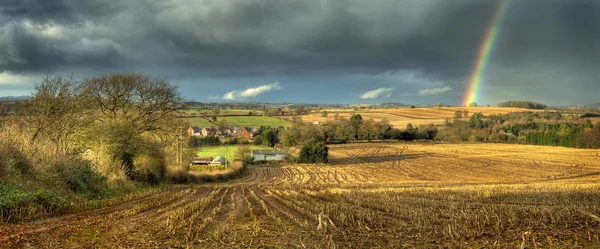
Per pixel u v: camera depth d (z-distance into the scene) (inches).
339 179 2411.4
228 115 6673.2
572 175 2456.9
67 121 1133.1
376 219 650.2
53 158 874.8
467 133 5723.4
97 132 1229.7
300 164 3501.5
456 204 860.6
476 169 2938.0
